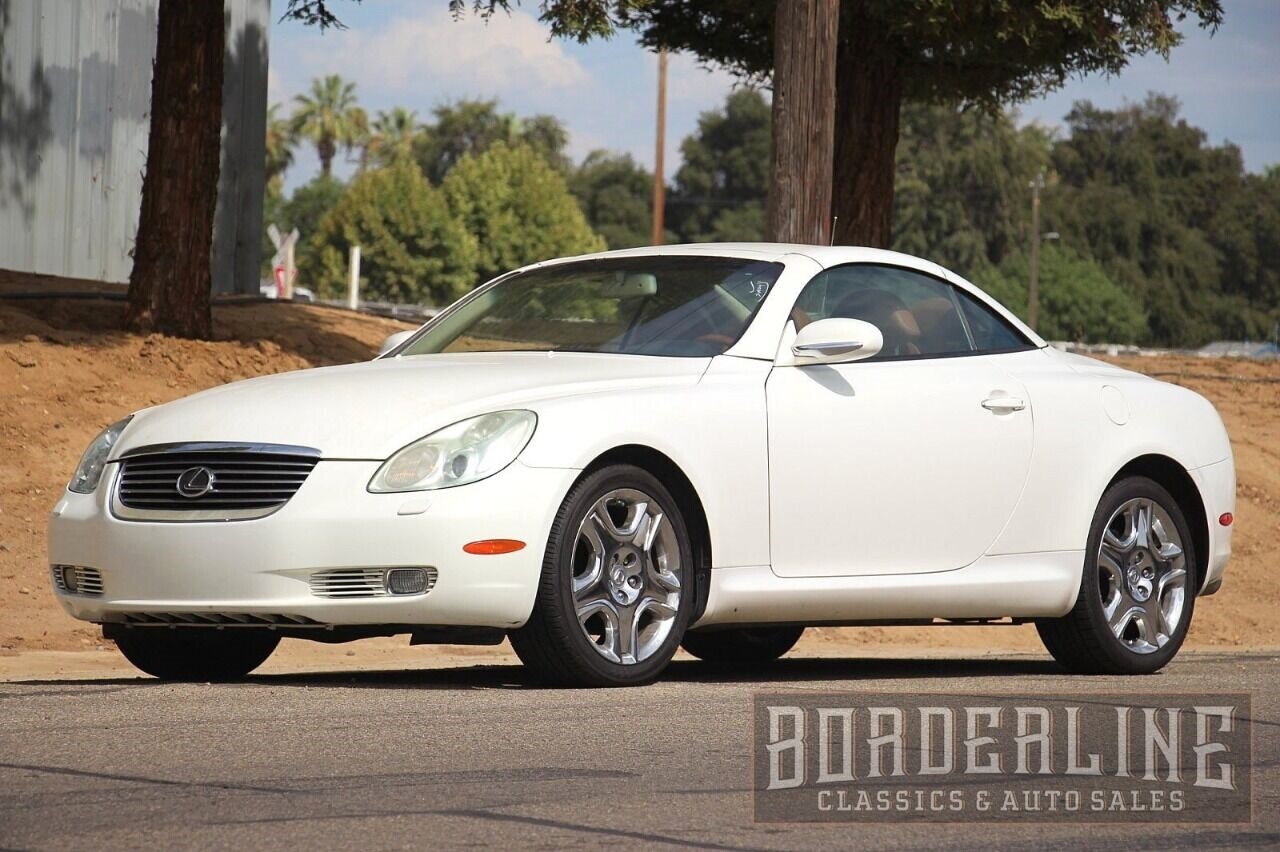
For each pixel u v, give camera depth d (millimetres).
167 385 16531
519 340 9508
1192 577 10438
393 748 6414
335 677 9188
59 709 7316
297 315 20656
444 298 113625
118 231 23891
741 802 5586
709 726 7082
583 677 8180
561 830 5074
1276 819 5562
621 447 8289
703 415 8562
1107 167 136625
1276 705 8234
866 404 9180
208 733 6703
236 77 24328
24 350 16344
